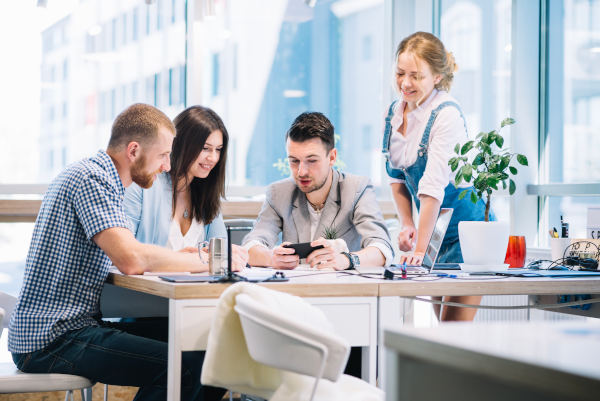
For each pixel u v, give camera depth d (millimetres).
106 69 4047
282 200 2777
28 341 1964
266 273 2111
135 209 2564
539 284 2002
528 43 3754
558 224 3666
